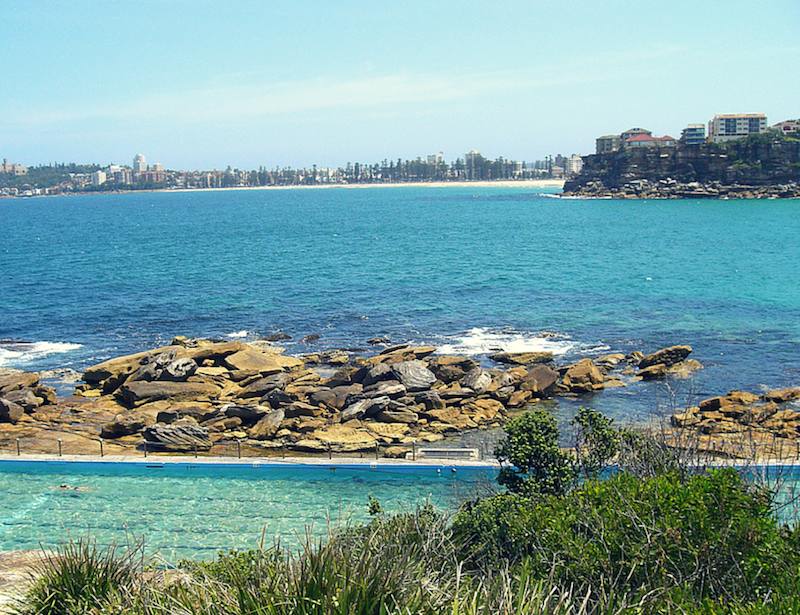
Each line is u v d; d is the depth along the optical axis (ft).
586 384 130.41
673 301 213.25
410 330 183.11
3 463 95.71
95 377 137.08
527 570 28.78
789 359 149.69
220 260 332.80
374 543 31.65
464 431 112.47
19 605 38.47
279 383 129.08
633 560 34.30
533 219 563.48
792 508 50.01
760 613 29.17
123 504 83.61
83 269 307.37
